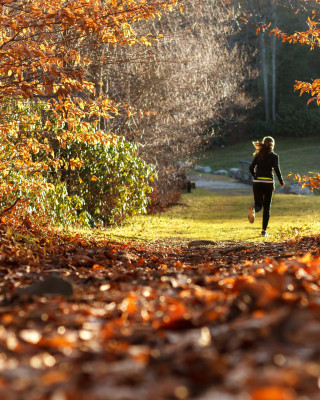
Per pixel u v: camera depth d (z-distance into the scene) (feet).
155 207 103.50
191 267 26.61
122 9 32.12
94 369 9.31
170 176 113.80
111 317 14.11
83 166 64.39
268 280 14.48
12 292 17.75
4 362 9.86
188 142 113.70
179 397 7.93
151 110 91.91
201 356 9.50
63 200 55.88
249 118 309.22
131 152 71.87
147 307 14.60
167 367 9.23
